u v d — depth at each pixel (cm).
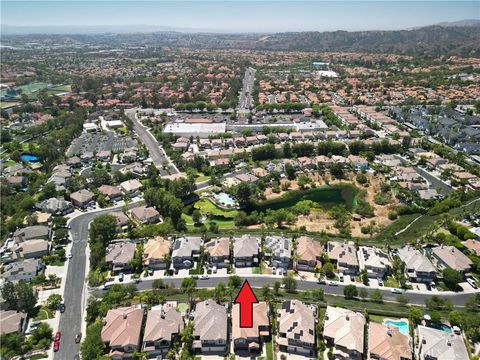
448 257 16238
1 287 15012
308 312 13312
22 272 16000
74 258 17525
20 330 13225
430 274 15525
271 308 13962
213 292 14775
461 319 12912
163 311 13512
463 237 18138
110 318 13150
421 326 12794
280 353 12362
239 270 16588
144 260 17150
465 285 15475
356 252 17575
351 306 14125
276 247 17425
